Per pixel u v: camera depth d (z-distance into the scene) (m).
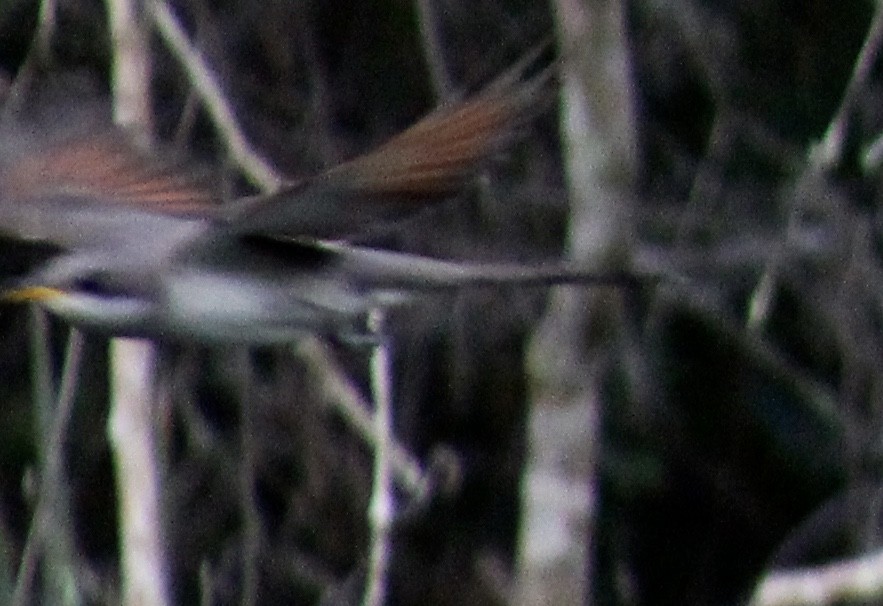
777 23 14.44
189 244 6.58
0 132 7.32
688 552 15.62
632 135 9.36
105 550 13.53
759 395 15.25
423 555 14.44
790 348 14.61
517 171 13.48
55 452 11.98
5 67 13.00
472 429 14.11
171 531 13.72
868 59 13.14
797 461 15.30
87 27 12.63
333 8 13.78
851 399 14.39
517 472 14.13
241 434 13.47
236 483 13.77
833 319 14.18
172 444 13.59
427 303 13.62
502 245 13.48
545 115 13.22
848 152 14.02
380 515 9.90
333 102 13.70
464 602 14.47
